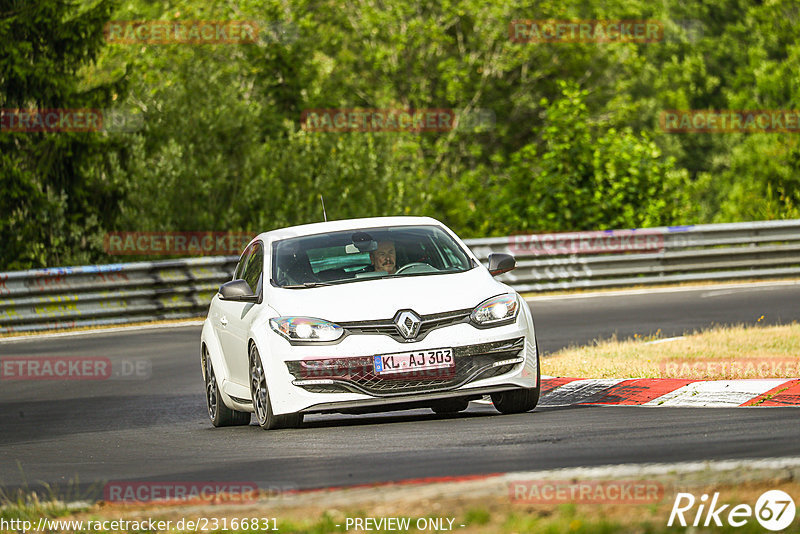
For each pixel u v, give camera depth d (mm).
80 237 101938
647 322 60250
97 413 42406
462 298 31953
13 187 97812
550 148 107938
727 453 23266
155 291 77562
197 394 45719
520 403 32844
